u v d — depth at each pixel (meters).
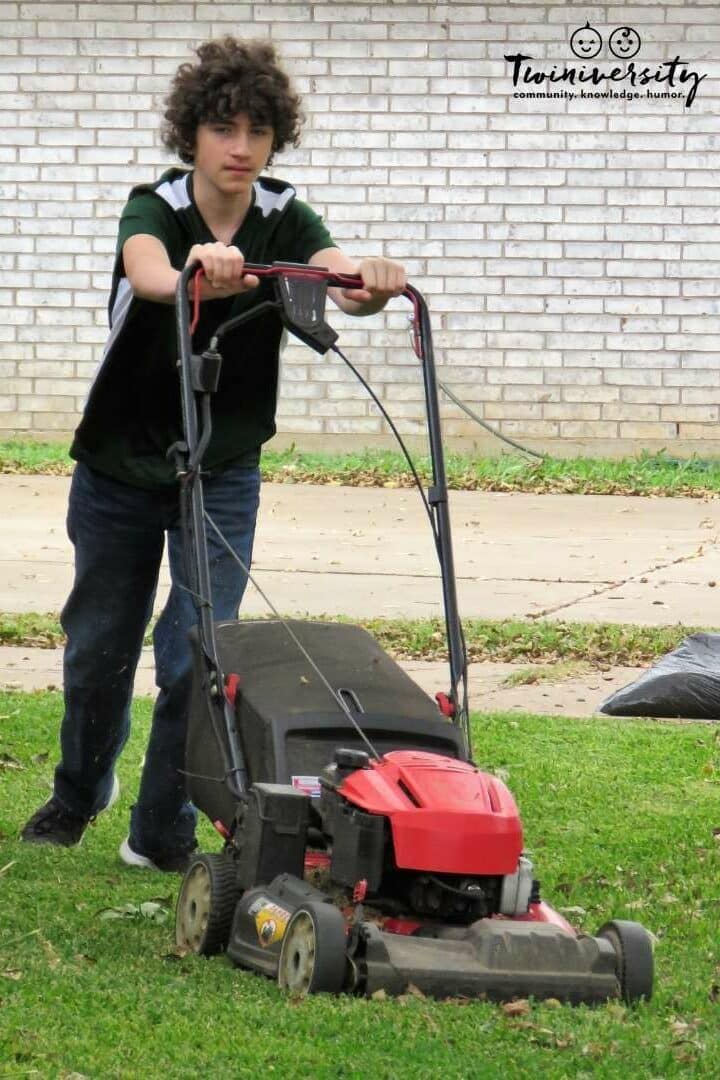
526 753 9.52
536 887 5.58
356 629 6.45
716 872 7.34
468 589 14.70
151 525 6.86
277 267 6.09
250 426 6.81
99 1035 4.78
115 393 6.69
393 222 23.34
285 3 23.09
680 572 15.68
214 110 6.30
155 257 6.34
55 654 12.02
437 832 5.10
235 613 6.86
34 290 23.66
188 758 6.27
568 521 18.80
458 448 23.56
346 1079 4.48
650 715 10.71
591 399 23.36
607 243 23.11
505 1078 4.52
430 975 5.04
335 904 5.38
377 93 23.16
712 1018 5.24
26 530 17.28
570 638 12.50
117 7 23.16
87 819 7.60
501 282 23.30
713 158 22.94
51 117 23.41
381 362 23.42
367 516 18.84
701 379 23.25
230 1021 4.88
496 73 23.00
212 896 5.60
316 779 5.58
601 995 5.18
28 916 6.20
